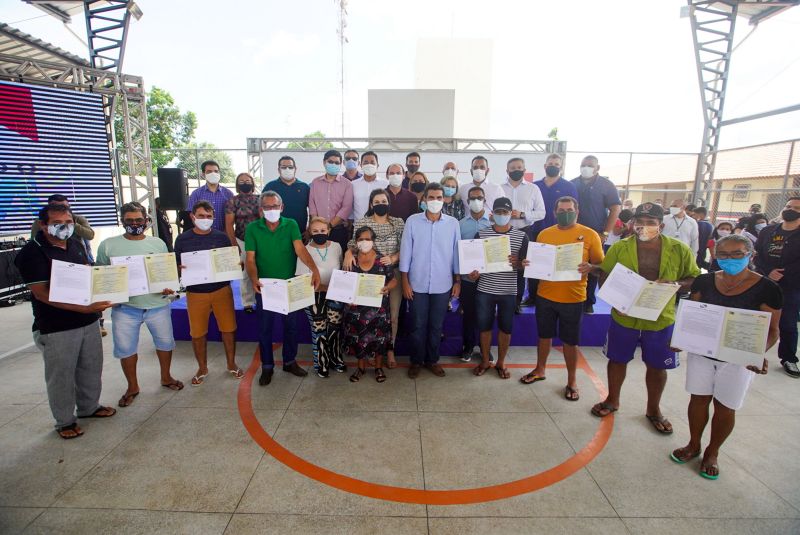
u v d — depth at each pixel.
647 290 2.61
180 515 2.05
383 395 3.33
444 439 2.73
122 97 7.29
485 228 3.56
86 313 2.72
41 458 2.49
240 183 4.55
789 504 2.15
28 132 6.28
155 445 2.63
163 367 3.37
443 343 4.23
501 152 8.91
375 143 9.73
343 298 3.32
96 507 2.10
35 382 3.58
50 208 2.47
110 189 7.24
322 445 2.64
